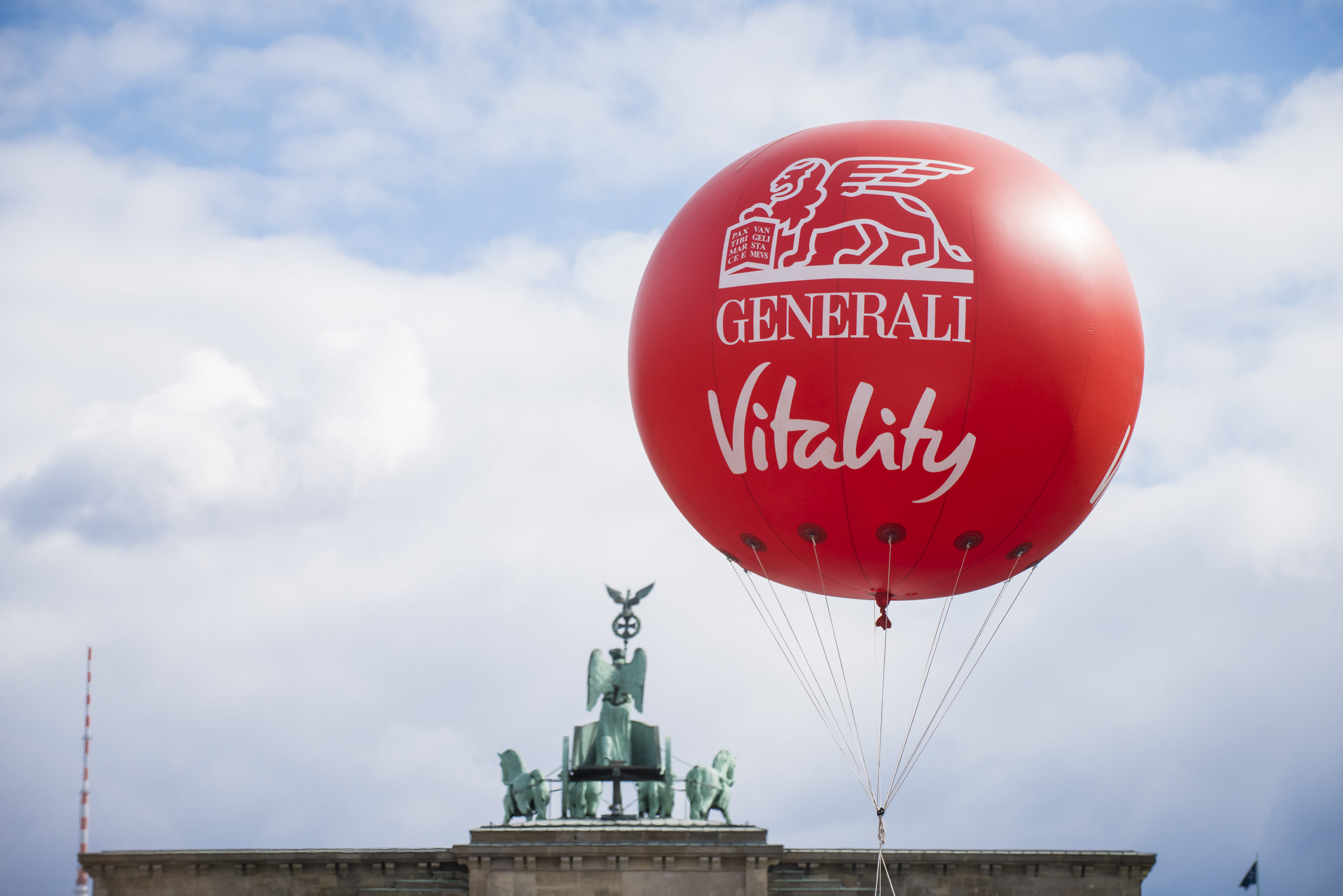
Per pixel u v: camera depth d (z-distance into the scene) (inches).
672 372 2433.6
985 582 2598.4
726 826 3634.4
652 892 3580.2
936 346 2295.8
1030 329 2306.8
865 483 2374.5
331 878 3681.1
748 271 2356.1
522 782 3671.3
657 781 3693.4
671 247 2470.5
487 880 3585.1
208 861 3678.6
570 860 3577.8
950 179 2359.7
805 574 2588.6
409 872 3681.1
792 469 2384.4
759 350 2341.3
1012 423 2330.2
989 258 2311.8
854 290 2305.6
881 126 2445.9
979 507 2405.3
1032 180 2402.8
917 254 2309.3
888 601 2603.3
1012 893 3720.5
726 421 2394.2
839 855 3683.6
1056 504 2450.8
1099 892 3737.7
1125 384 2406.5
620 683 3718.0
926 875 3713.1
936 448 2338.8
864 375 2305.6
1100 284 2372.0
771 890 3651.6
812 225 2341.3
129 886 3695.9
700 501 2546.8
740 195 2422.5
